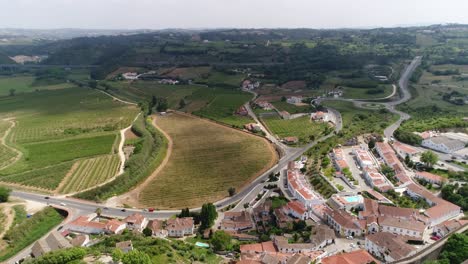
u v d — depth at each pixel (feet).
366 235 610.24
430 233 626.23
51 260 467.93
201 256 551.18
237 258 564.71
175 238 647.97
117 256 467.93
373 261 521.65
